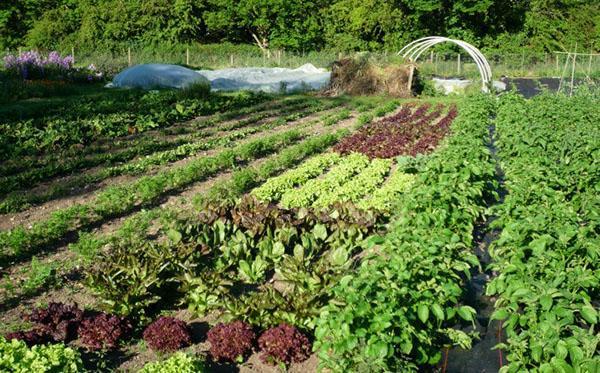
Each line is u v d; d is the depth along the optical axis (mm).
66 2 45719
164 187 12164
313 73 35938
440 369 6250
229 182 12406
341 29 50562
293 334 6410
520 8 50094
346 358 5703
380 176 13000
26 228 10125
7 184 12406
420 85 30750
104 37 43750
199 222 9523
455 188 9680
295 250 8133
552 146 12938
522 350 5785
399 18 48188
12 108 20562
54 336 6602
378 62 30453
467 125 16219
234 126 19297
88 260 8594
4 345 5578
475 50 29719
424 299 6293
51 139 16000
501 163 13258
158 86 27625
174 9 46125
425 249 6941
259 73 34719
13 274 8367
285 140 16719
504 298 6945
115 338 6539
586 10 51688
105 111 20391
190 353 6320
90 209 10977
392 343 5652
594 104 19562
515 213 8398
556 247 7121
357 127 19391
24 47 43938
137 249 8117
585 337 5316
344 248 8234
